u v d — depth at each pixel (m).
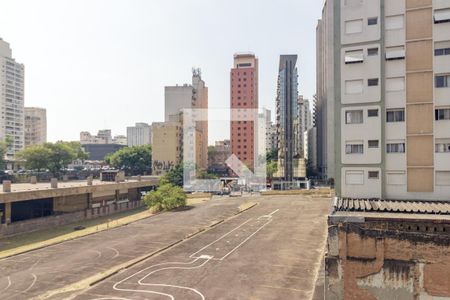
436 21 24.22
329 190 65.62
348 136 26.39
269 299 19.88
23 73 149.12
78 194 60.47
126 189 76.00
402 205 20.12
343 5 26.62
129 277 24.17
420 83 24.61
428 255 15.48
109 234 40.12
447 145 23.98
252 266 25.44
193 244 32.72
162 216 51.25
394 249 15.95
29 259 30.55
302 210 47.12
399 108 25.17
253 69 118.62
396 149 25.27
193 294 20.89
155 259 28.31
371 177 25.77
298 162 96.88
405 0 25.08
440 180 24.03
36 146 94.25
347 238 16.59
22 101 148.38
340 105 26.61
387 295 16.08
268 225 39.03
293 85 99.62
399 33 25.20
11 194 45.41
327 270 16.84
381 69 25.58
